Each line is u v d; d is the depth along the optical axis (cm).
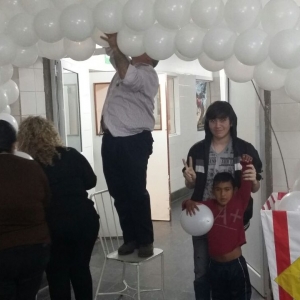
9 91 312
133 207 280
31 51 275
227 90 405
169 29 217
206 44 210
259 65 217
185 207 258
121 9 221
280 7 200
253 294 349
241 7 199
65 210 258
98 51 423
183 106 711
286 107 322
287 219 213
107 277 397
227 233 253
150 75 259
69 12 227
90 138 490
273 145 329
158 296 356
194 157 263
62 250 263
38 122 267
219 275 258
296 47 193
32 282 234
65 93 433
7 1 257
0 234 220
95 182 277
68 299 273
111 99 267
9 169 225
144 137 270
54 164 260
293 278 214
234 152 258
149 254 288
